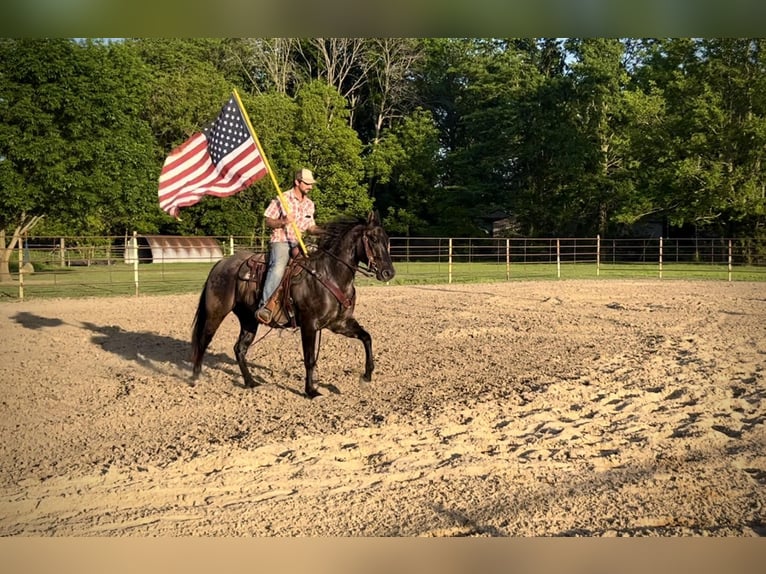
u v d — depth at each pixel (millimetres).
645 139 36562
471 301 17859
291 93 53844
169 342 12086
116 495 5258
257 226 41812
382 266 7848
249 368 9883
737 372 9031
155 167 32969
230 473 5664
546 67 50594
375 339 12078
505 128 45719
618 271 29781
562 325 13578
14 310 16516
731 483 5305
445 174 50500
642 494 5133
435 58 53750
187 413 7508
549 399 7797
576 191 44219
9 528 4707
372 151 47344
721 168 34781
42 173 25000
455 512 4863
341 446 6297
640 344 11305
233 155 8477
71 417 7387
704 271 28625
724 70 33812
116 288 22656
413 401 7840
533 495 5133
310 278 8023
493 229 54406
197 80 39406
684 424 6840
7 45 24188
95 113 25859
